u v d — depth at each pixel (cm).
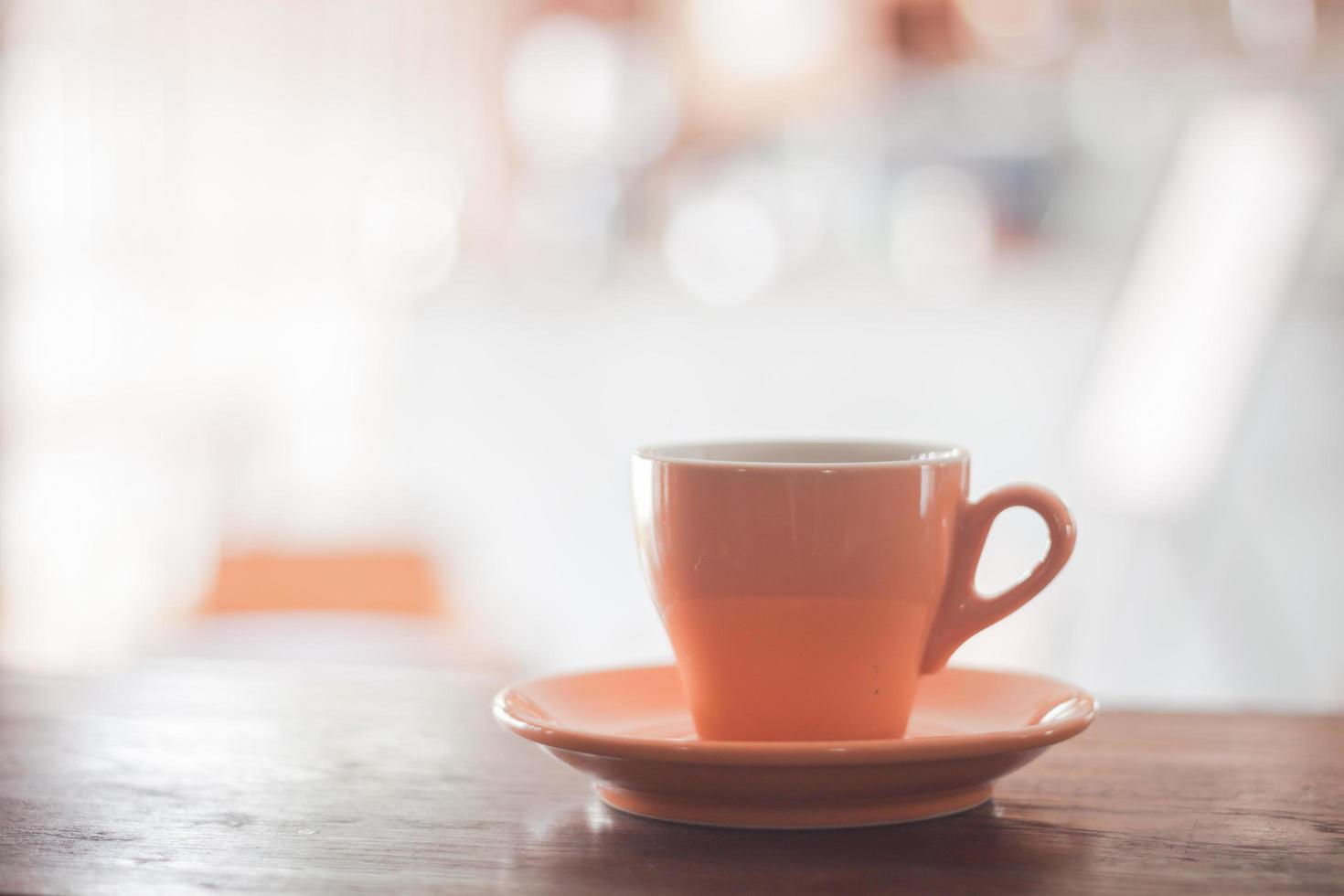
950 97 543
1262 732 66
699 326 520
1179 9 505
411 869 46
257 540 213
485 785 57
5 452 352
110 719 70
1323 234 303
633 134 577
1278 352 327
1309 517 322
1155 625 293
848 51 570
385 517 270
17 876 46
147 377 382
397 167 471
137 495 366
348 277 445
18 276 357
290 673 81
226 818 53
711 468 52
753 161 570
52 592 348
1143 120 487
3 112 354
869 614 53
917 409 463
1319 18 487
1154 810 53
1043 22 532
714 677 54
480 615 259
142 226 382
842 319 514
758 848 48
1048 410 438
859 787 49
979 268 523
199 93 398
